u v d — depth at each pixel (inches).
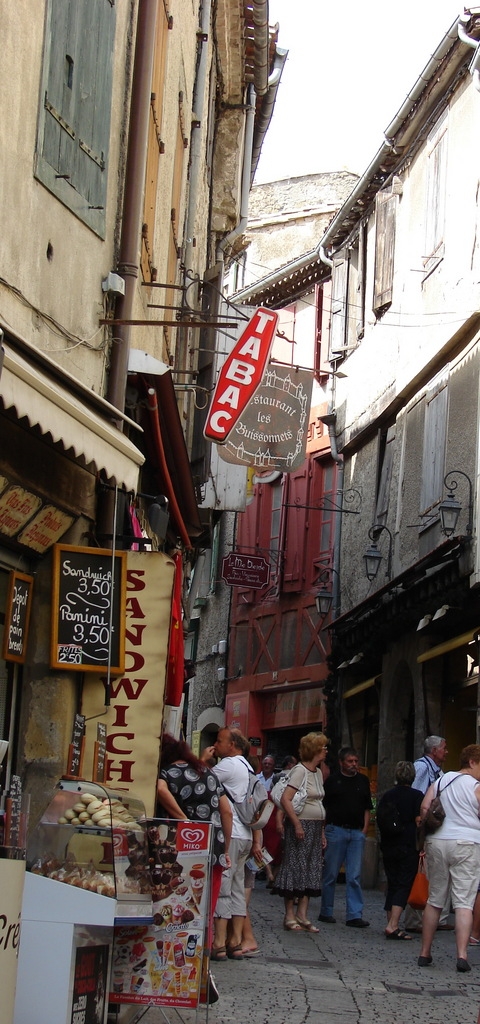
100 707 355.3
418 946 480.1
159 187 515.5
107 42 380.2
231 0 843.4
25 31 322.0
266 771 789.9
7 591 336.2
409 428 855.7
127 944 265.6
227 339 647.8
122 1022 271.6
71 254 360.5
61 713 347.3
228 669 1321.4
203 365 661.9
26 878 225.3
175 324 399.5
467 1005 347.9
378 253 951.6
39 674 348.8
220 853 332.5
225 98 995.3
